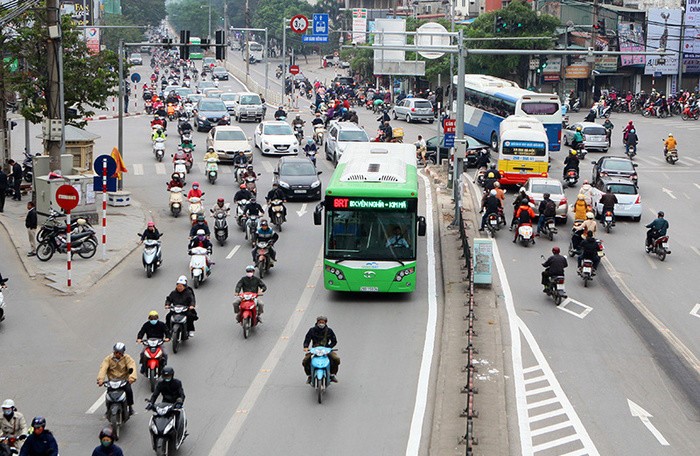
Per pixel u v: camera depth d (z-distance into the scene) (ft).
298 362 133.59
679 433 110.93
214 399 118.42
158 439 96.99
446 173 313.32
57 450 92.22
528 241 214.90
